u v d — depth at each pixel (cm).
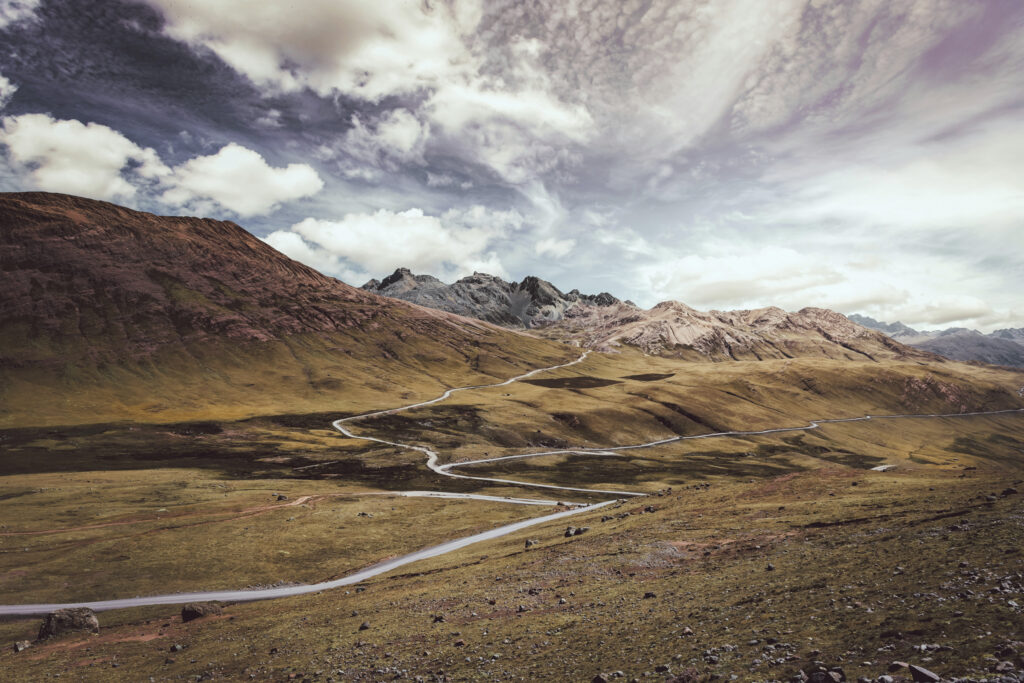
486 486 14125
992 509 3803
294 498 11406
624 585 3928
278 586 7175
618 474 17125
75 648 4738
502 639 2970
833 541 3947
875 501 5212
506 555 6309
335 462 16312
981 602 1975
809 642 1928
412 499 11912
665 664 1964
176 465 15012
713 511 6275
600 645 2516
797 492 6681
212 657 3756
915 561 2888
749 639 2128
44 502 10181
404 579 6159
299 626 4353
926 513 4188
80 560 7575
